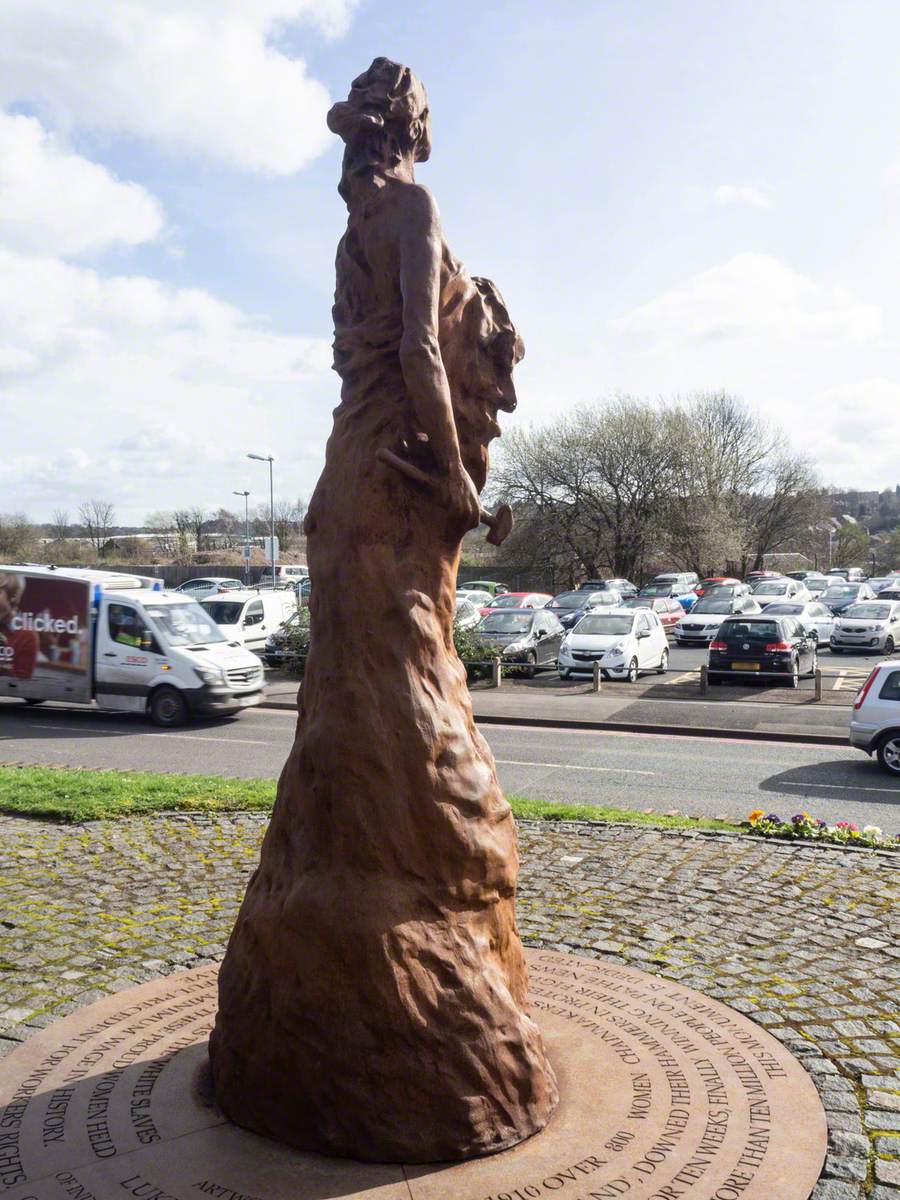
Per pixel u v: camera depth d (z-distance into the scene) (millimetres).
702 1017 5168
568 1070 4500
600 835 9094
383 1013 3789
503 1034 3941
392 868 3951
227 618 27219
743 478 62281
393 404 4293
